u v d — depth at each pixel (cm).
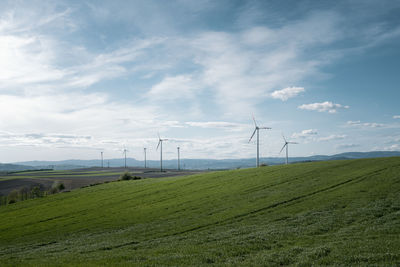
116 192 5706
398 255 1372
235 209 3130
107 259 1681
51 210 4600
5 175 16862
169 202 4091
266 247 1738
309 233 1972
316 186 3788
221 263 1465
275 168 6153
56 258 1869
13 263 1781
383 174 4081
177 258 1600
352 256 1405
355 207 2605
